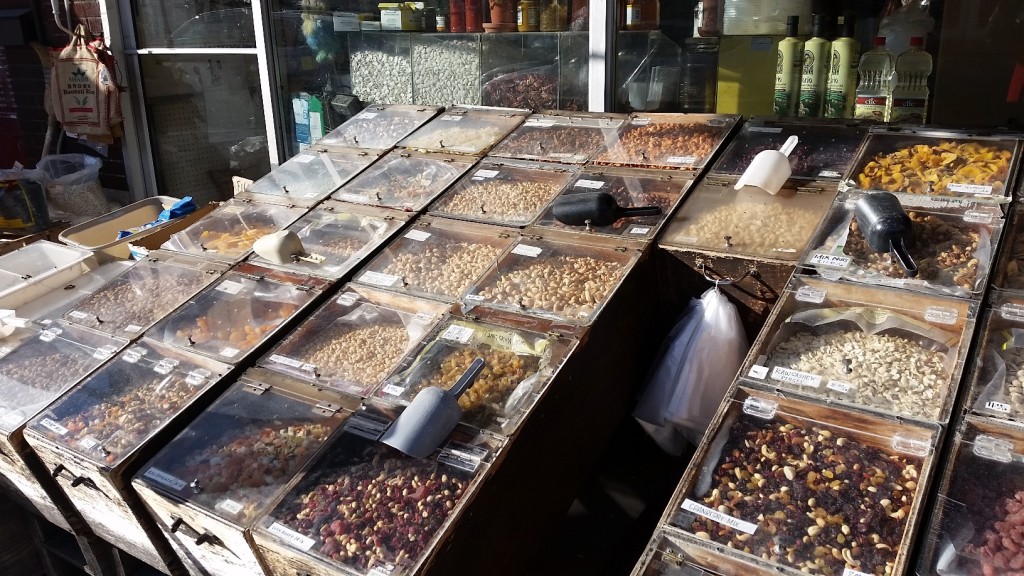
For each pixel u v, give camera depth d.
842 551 1.42
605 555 2.20
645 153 2.81
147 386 2.27
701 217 2.42
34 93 5.73
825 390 1.75
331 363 2.24
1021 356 1.73
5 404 2.32
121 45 5.13
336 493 1.81
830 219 2.21
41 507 2.53
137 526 2.12
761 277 2.20
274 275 2.66
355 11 4.03
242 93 4.72
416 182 3.02
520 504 1.93
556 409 2.00
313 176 3.25
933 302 1.89
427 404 1.87
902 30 2.85
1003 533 1.38
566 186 2.74
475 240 2.62
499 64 3.62
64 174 5.27
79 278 3.17
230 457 1.97
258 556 1.80
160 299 2.68
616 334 2.26
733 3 3.04
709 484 1.60
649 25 3.24
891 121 2.80
